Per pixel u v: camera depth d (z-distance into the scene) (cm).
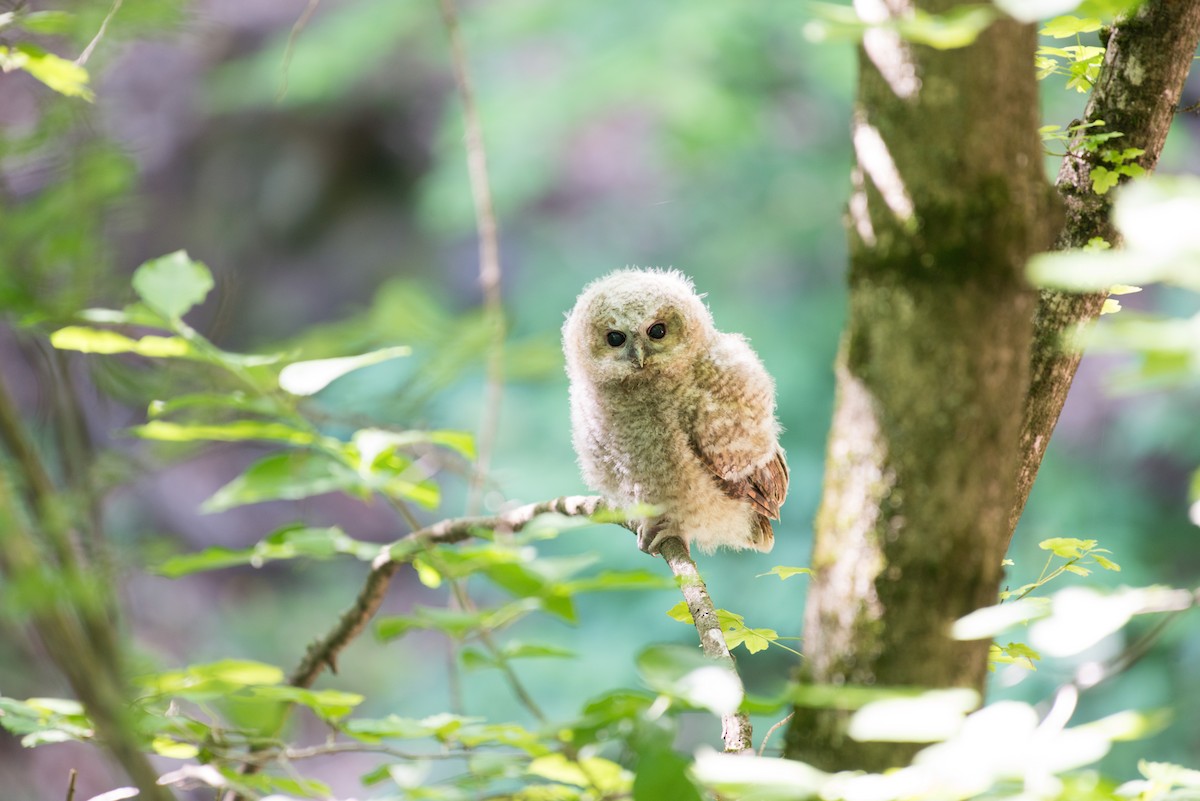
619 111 1067
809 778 410
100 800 584
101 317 513
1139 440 851
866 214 490
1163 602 413
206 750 585
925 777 425
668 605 850
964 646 480
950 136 473
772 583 846
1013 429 489
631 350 635
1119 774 734
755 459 639
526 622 854
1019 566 802
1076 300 598
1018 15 402
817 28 402
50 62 584
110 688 458
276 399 529
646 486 639
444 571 504
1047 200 495
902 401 478
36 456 464
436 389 523
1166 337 339
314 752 560
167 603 888
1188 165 905
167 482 895
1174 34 598
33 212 500
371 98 1172
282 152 1183
